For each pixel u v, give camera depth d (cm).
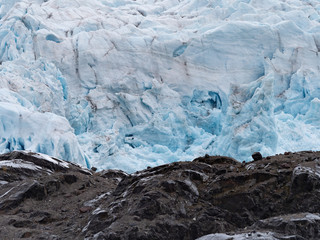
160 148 6381
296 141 6456
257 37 7856
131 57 7594
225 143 6250
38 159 1948
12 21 7531
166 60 7694
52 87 6088
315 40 8081
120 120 6844
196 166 1373
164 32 8300
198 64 7725
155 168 1432
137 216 1070
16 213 1349
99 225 1109
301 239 849
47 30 7550
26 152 2003
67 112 6419
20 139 4725
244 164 1391
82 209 1323
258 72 7681
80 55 7375
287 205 1091
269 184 1166
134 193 1232
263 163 1321
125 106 6975
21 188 1480
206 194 1185
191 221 1065
